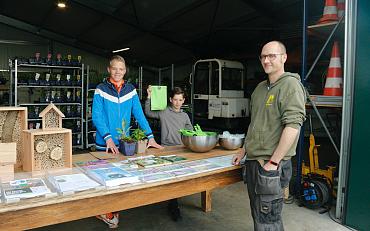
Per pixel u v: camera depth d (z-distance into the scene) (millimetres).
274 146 1854
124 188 1419
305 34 3400
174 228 2740
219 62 7031
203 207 3139
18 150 1689
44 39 11805
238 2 5770
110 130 2459
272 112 1852
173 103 3055
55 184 1393
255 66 8977
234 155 2125
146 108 2957
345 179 2881
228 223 2854
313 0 5230
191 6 6105
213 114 7148
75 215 1310
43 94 6250
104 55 11781
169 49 9336
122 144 2158
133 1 6422
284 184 1984
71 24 8930
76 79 6199
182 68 11750
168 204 3068
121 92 2504
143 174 1639
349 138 2832
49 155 1644
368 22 2701
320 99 3275
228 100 6789
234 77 7453
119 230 2686
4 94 7875
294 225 2836
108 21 7801
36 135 1588
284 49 1920
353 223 2785
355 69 2791
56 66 5910
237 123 7227
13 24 10203
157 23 7367
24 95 7797
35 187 1341
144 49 9758
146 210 3139
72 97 6215
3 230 1153
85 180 1463
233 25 7016
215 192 3719
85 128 6410
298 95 1768
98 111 2422
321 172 3457
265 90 1967
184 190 1686
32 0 7703
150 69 11742
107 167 1745
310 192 3191
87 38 10078
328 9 3291
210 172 1783
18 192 1268
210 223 2850
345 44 2840
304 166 3596
